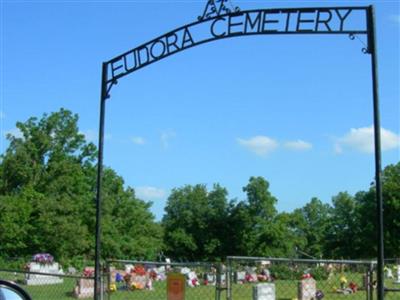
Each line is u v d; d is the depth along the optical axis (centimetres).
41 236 6350
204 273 2484
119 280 2944
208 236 10794
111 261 1367
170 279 1259
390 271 3047
